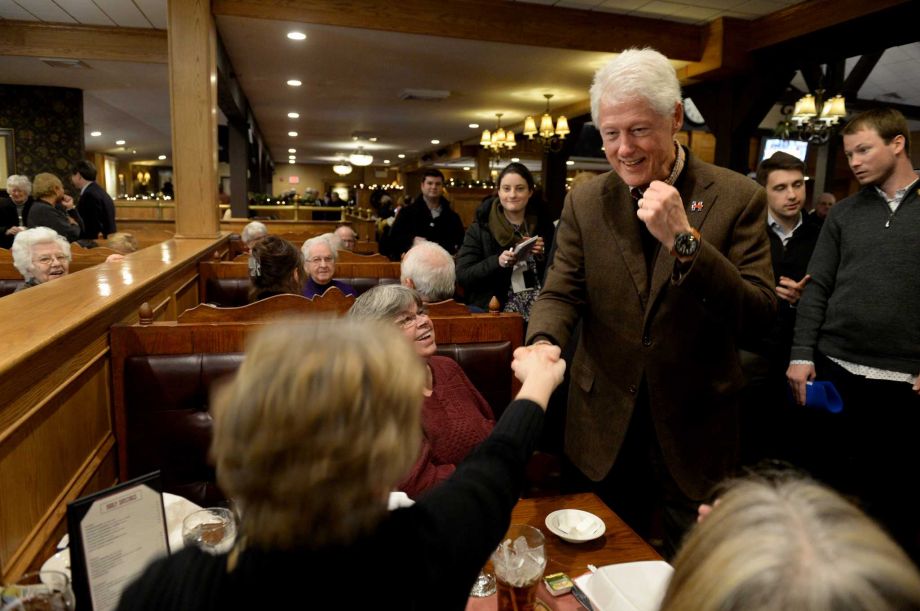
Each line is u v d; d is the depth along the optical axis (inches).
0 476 45.1
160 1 237.1
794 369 92.4
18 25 264.4
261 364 20.9
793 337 96.5
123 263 121.3
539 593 42.1
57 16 256.5
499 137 422.9
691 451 58.3
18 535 47.8
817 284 93.0
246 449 19.7
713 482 58.5
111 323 72.4
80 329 60.0
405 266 89.7
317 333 22.1
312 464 19.4
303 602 20.0
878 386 85.6
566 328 59.8
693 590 16.5
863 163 84.0
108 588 32.5
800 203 105.2
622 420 59.8
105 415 69.9
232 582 20.1
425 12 224.4
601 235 59.1
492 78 304.3
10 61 277.1
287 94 355.6
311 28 219.1
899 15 198.2
